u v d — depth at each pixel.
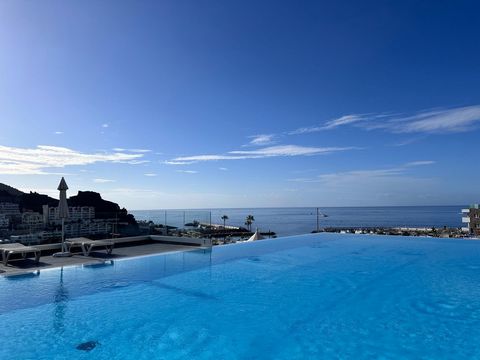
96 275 9.49
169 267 10.81
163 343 5.33
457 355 4.97
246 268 11.10
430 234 72.25
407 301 7.70
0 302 7.16
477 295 8.20
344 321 6.40
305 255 13.91
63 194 11.85
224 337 5.60
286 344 5.38
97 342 5.36
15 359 4.76
